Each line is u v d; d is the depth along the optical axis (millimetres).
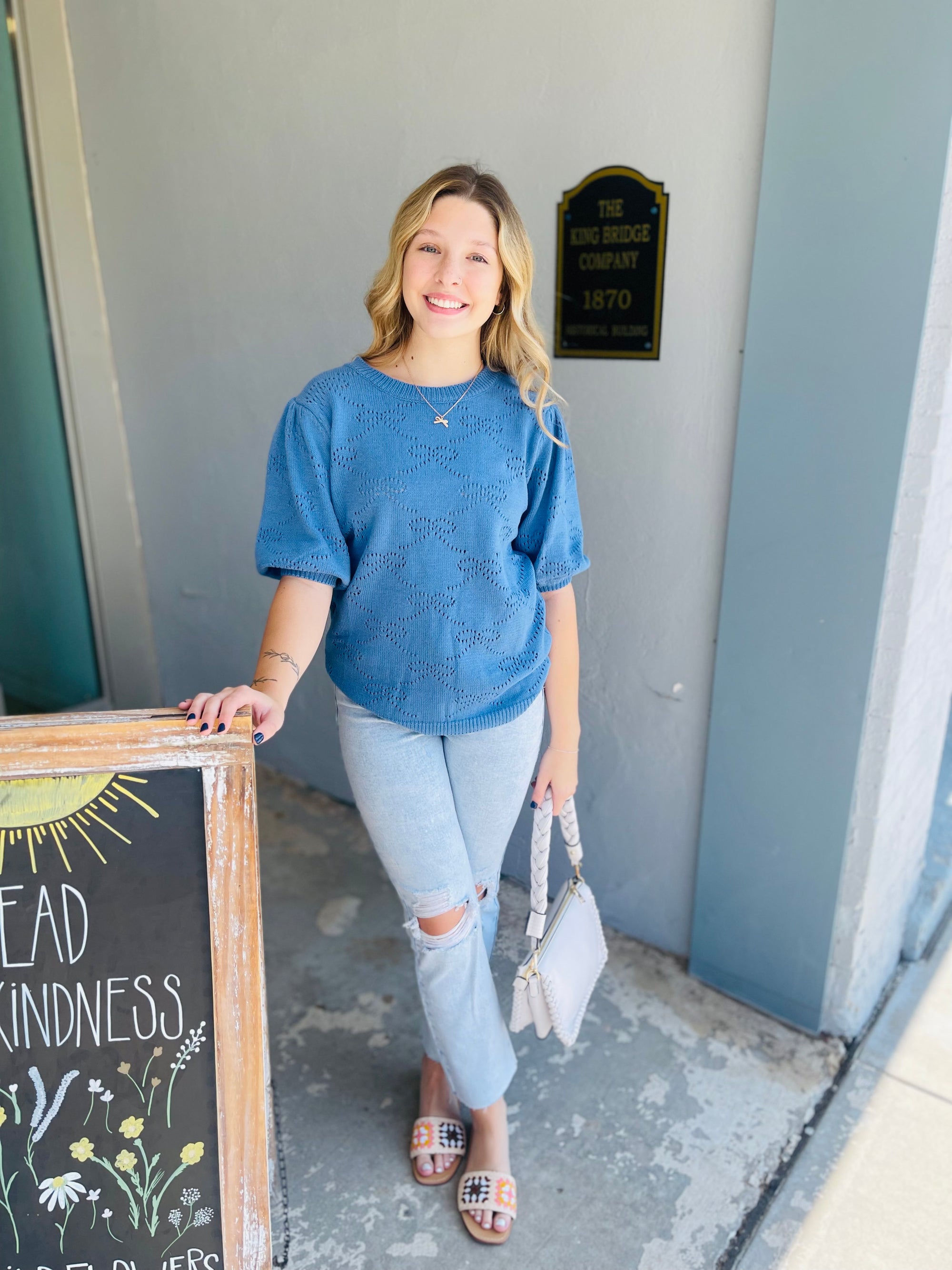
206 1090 1278
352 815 3072
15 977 1189
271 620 1442
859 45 1586
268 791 3203
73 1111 1248
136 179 2840
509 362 1571
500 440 1506
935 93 1539
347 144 2336
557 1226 1726
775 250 1763
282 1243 1689
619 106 1899
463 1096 1746
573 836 1788
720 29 1748
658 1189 1799
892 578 1814
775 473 1880
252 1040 1273
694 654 2141
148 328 3000
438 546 1479
